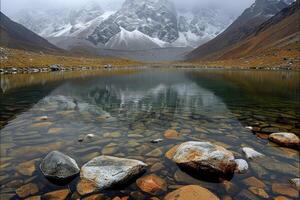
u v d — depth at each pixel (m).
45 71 93.12
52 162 8.55
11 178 8.24
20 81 47.94
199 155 8.90
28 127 14.29
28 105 21.95
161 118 17.12
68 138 12.30
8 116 17.28
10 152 10.38
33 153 10.29
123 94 30.17
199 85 41.81
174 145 11.36
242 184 8.02
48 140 11.95
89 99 26.00
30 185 7.83
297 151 10.67
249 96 28.34
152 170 8.85
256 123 15.68
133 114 18.48
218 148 9.43
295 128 14.51
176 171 8.79
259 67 113.69
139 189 7.68
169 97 27.69
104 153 10.37
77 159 9.73
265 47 162.00
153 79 56.12
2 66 85.69
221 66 145.25
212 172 8.52
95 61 167.00
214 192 7.60
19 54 113.44
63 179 8.12
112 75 71.62
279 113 18.95
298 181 7.96
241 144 11.55
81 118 16.86
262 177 8.44
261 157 9.92
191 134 13.16
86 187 7.65
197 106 22.14
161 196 7.35
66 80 51.59
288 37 152.50
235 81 49.47
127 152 10.48
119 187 7.75
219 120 16.53
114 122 15.83
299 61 109.25
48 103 23.17
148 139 12.24
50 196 7.28
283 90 34.03
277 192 7.59
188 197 6.96
